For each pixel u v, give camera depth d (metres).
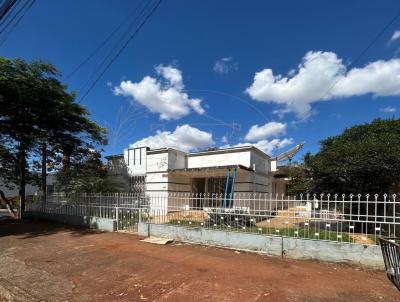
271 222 8.12
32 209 16.23
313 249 7.01
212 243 8.52
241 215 8.50
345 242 6.75
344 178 9.98
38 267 6.87
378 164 9.16
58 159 16.73
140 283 5.66
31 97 12.94
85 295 5.16
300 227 7.81
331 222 7.40
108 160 19.98
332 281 5.68
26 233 11.46
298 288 5.33
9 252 8.45
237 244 8.06
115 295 5.12
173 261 7.07
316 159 10.56
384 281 5.68
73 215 13.26
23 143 14.80
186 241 9.03
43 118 14.36
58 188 15.53
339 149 10.14
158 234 9.70
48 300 5.00
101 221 11.72
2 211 22.55
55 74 13.89
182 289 5.32
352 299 4.87
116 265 6.86
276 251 7.45
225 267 6.55
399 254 3.79
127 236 10.14
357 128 13.88
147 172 17.81
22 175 16.17
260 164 18.16
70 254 7.96
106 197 12.00
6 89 12.16
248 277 5.91
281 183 24.56
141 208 10.47
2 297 5.34
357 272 6.20
